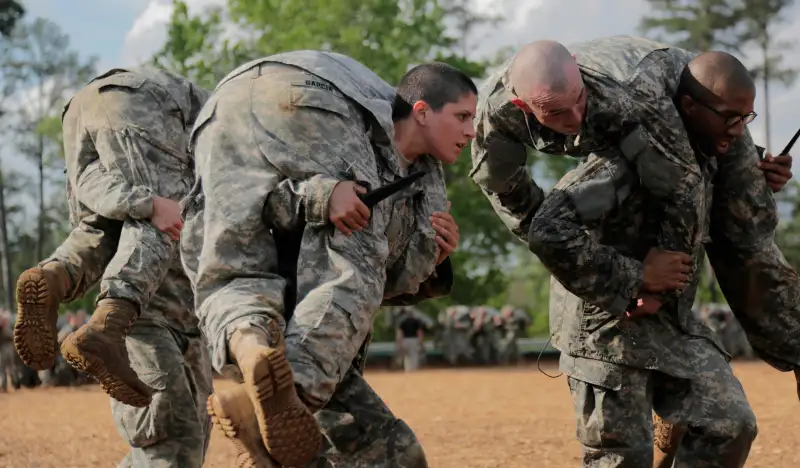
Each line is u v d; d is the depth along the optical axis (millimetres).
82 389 29094
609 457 5938
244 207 4715
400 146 5277
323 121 4797
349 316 4605
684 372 5809
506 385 26172
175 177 6715
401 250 5301
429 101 5242
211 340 4598
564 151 6016
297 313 4598
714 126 5590
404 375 33594
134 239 6465
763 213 5957
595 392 5992
